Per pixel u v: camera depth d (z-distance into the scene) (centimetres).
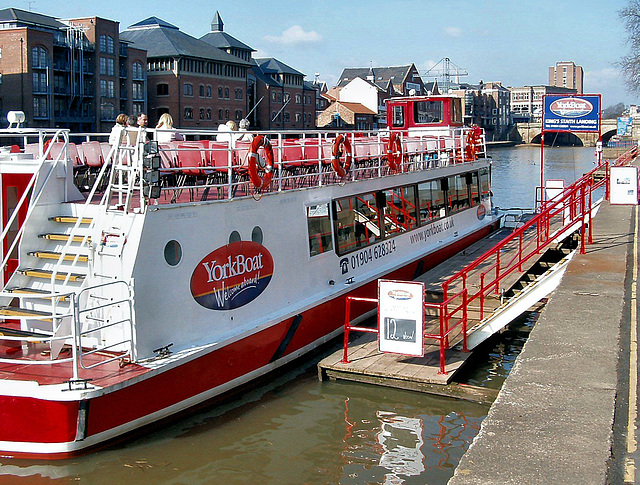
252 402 1095
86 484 839
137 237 918
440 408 1071
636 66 5341
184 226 992
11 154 1074
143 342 934
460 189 2105
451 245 1931
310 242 1305
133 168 934
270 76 9594
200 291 1029
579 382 718
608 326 925
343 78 12975
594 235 1723
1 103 5906
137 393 902
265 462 909
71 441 848
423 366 1152
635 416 657
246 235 1123
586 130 2370
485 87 18988
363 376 1142
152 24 7950
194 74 7738
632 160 3775
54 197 1031
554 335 886
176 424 988
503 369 1270
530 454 557
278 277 1212
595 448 568
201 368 1005
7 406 838
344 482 862
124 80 7025
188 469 885
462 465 540
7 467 859
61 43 6281
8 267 1078
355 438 978
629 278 1237
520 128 15175
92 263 941
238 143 1326
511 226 2550
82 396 816
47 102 6075
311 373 1221
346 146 1416
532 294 1241
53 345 895
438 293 1479
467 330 1264
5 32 5834
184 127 7644
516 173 6284
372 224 1540
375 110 11288
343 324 1397
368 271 1511
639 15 5297
